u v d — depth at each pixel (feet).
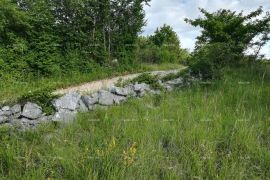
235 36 46.68
